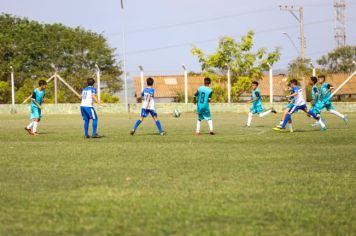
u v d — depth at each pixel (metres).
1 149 15.83
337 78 85.25
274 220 7.11
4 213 7.54
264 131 23.09
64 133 22.81
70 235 6.49
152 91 21.30
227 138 19.39
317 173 10.83
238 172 10.96
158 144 17.06
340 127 25.20
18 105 53.88
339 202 8.15
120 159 13.19
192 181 9.90
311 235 6.45
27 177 10.48
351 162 12.48
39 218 7.27
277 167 11.68
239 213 7.47
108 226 6.86
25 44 83.31
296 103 22.22
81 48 87.50
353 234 6.50
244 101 59.69
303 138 19.00
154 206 7.89
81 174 10.82
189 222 7.01
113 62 89.25
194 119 37.19
